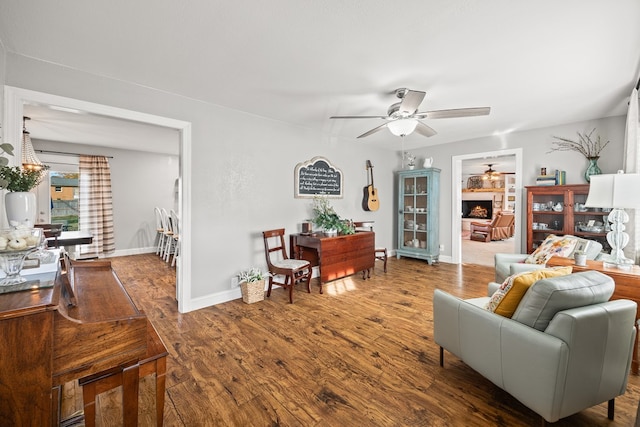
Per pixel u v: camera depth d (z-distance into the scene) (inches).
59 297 40.4
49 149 197.8
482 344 62.1
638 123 106.3
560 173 149.9
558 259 95.9
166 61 86.0
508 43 76.2
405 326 102.2
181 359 81.5
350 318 109.1
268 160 143.3
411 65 88.3
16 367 35.3
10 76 79.6
